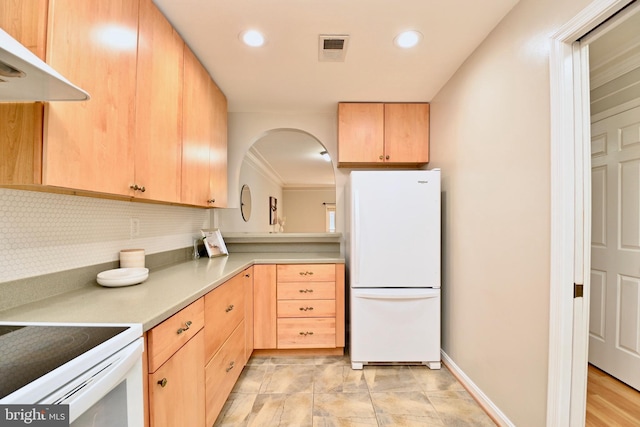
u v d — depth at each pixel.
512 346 1.50
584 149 1.20
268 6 1.47
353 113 2.65
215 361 1.51
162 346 1.00
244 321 2.13
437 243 2.21
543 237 1.29
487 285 1.72
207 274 1.69
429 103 2.66
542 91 1.30
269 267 2.37
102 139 1.05
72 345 0.72
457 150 2.10
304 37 1.73
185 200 1.72
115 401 0.80
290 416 1.66
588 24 1.09
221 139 2.41
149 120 1.34
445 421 1.63
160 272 1.76
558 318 1.21
